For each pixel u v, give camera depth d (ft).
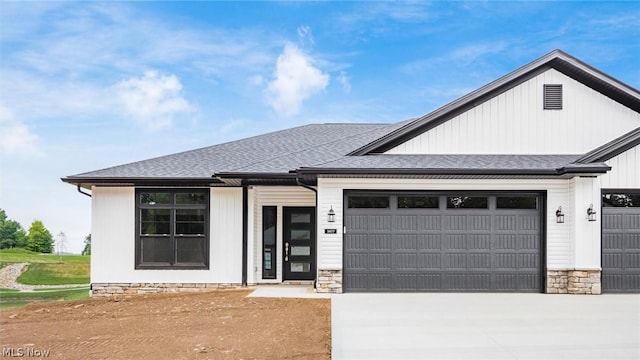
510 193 43.21
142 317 33.17
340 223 42.42
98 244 47.06
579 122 45.91
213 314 33.47
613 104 45.96
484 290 42.80
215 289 46.60
